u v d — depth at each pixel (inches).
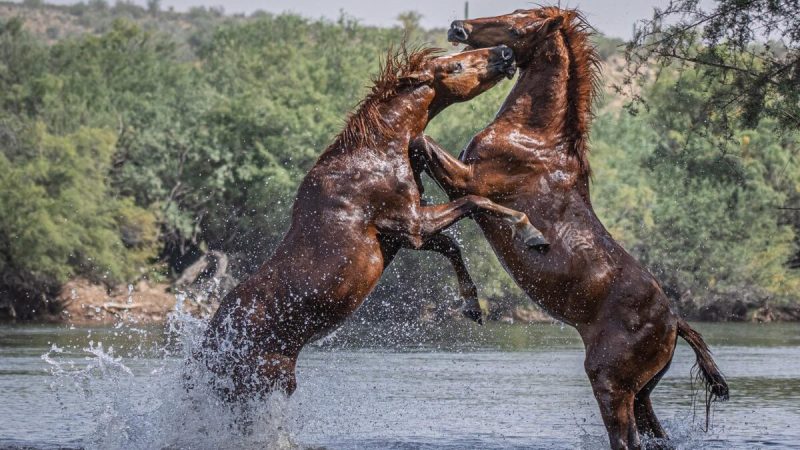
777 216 1680.6
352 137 392.5
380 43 2709.2
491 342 1095.6
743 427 491.5
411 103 395.9
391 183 388.2
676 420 497.4
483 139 398.9
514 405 569.9
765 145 1648.6
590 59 407.2
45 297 1619.1
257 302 386.0
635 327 389.4
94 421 488.7
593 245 392.2
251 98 1921.8
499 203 397.4
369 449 428.5
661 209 1668.3
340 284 382.0
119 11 6161.4
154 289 1685.5
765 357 928.3
